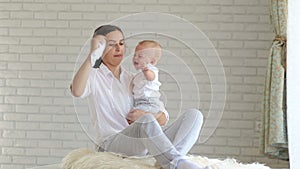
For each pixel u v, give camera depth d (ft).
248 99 15.44
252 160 15.38
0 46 15.69
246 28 15.51
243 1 15.51
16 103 15.65
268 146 13.66
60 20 15.61
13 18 15.70
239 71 15.49
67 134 15.53
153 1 15.55
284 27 13.47
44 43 15.62
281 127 13.34
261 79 15.46
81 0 15.60
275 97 13.38
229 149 15.40
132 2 15.56
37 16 15.65
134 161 8.12
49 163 15.58
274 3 13.58
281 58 13.48
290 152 12.67
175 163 8.01
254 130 15.39
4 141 15.65
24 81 15.65
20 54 15.66
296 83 12.71
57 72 15.60
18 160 15.62
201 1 15.52
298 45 12.70
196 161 8.77
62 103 15.56
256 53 15.47
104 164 7.79
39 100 15.61
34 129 15.62
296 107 12.68
